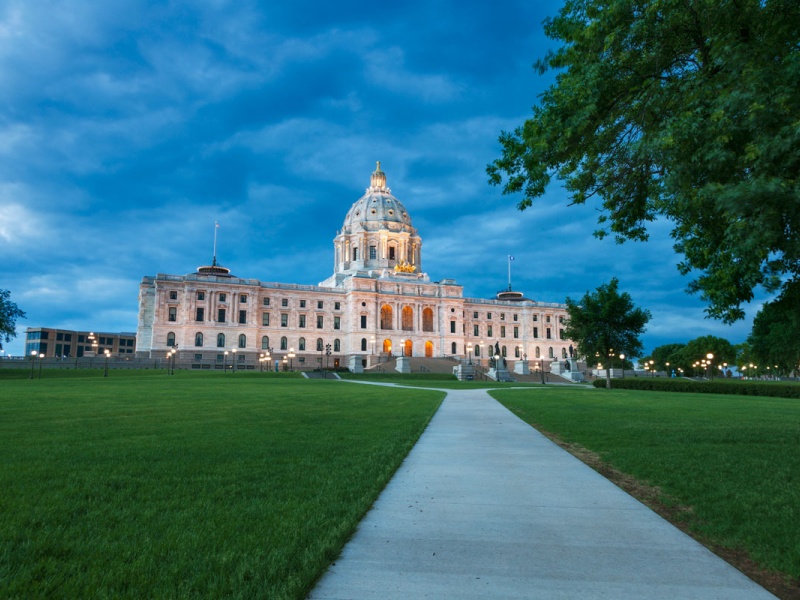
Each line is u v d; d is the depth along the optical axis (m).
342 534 6.50
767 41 10.57
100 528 6.60
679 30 11.98
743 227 8.86
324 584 5.27
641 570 5.68
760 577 5.61
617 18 12.27
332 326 130.12
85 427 15.98
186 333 114.38
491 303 146.12
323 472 9.97
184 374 77.69
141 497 8.03
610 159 13.82
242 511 7.39
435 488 9.18
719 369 134.25
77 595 4.86
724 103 9.87
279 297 126.38
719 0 10.80
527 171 13.97
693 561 5.95
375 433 15.31
